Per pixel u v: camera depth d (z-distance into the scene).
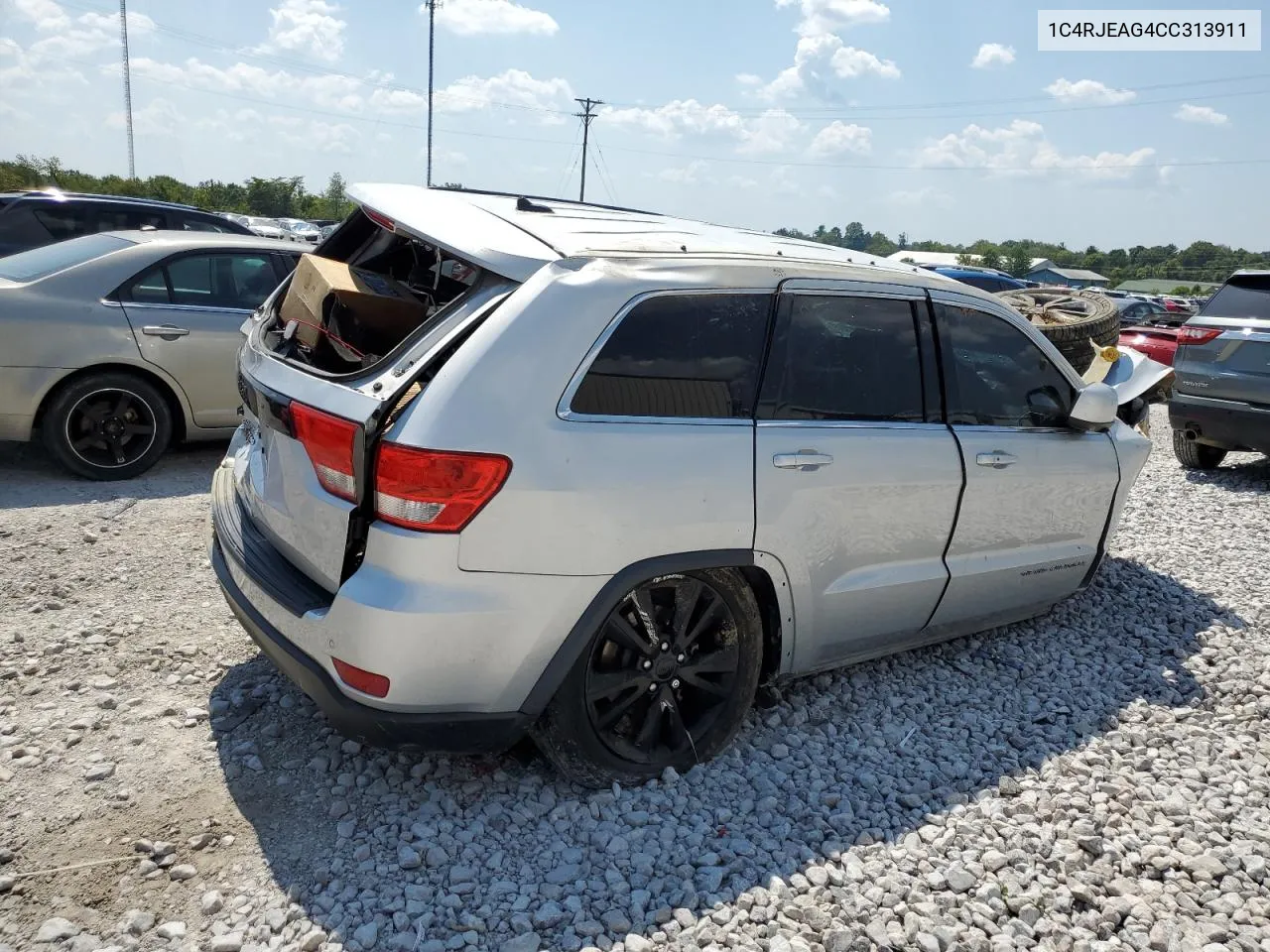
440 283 4.07
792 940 2.67
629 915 2.73
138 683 3.86
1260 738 4.02
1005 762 3.71
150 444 6.57
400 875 2.85
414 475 2.75
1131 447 4.90
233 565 3.36
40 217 9.66
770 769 3.56
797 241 4.41
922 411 3.98
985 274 20.81
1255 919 2.88
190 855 2.88
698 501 3.19
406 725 2.88
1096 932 2.81
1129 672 4.57
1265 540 6.80
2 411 6.02
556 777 3.38
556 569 2.93
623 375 3.10
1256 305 8.55
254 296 7.01
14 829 2.94
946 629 4.32
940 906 2.85
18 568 4.86
